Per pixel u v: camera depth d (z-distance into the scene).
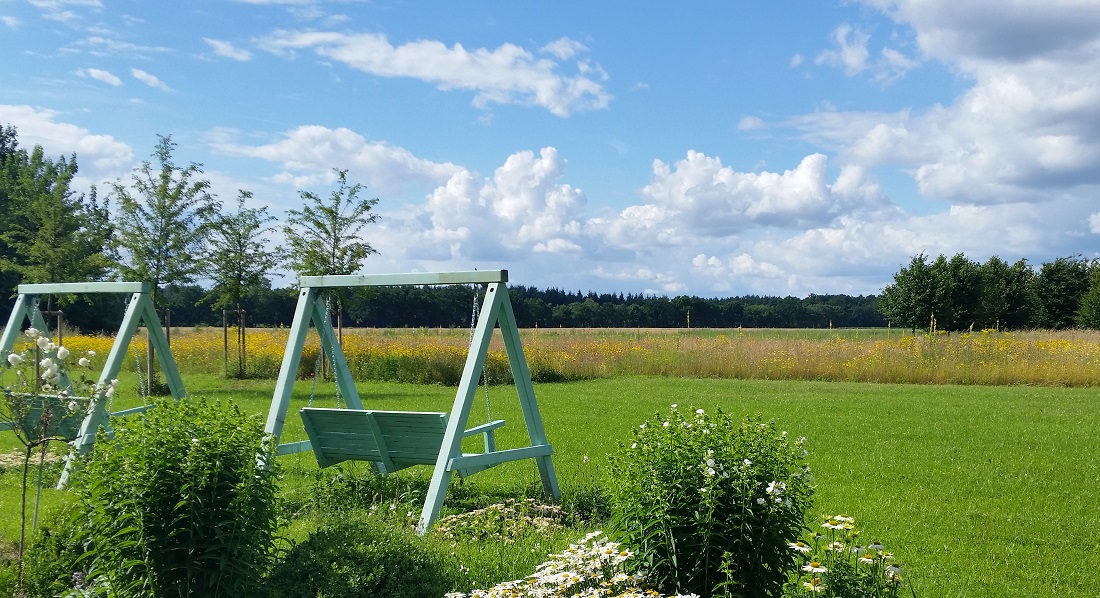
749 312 89.94
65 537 5.23
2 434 12.23
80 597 4.73
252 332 35.16
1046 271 61.41
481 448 11.67
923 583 5.54
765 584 4.21
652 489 4.40
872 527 7.11
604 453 10.92
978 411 15.64
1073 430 13.10
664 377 25.23
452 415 7.09
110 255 21.33
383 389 21.31
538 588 4.25
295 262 23.69
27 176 24.95
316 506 7.48
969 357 23.38
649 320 87.81
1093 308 56.50
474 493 8.26
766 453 4.45
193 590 4.43
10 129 52.44
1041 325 60.75
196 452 4.53
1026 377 22.22
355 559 4.97
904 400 17.78
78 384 8.29
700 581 4.30
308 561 4.87
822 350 25.31
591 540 5.38
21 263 39.28
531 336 31.98
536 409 7.86
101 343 27.64
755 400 17.88
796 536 4.38
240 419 4.87
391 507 7.07
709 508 4.23
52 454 9.80
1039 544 6.67
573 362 25.34
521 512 6.91
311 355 24.62
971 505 7.97
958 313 50.50
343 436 8.21
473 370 7.21
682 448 4.50
